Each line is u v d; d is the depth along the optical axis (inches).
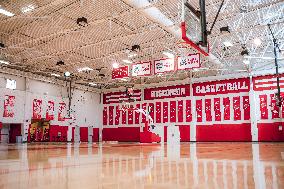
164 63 533.0
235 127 791.7
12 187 85.4
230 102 807.7
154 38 558.6
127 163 172.2
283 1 427.2
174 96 897.5
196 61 498.3
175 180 98.6
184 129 864.9
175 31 457.4
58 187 84.9
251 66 776.3
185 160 193.3
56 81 886.4
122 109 958.4
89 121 997.8
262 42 623.2
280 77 742.5
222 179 99.7
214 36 546.9
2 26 497.0
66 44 587.8
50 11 444.5
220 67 736.3
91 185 88.6
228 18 475.2
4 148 423.2
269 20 496.1
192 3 412.8
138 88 967.0
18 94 773.3
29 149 389.7
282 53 640.4
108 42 578.6
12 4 421.4
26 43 575.8
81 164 166.6
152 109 928.9
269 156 225.1
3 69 732.7
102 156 242.5
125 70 578.9
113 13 452.1
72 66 761.0
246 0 435.5
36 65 747.4
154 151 329.4
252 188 80.6
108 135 1011.3
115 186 86.4
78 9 441.1
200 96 855.1
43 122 875.4
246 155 242.4
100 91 1050.1
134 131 954.7
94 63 734.5
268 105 750.5
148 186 86.0
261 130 751.7
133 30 516.4
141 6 384.8
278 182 90.5
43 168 143.6
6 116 734.5
